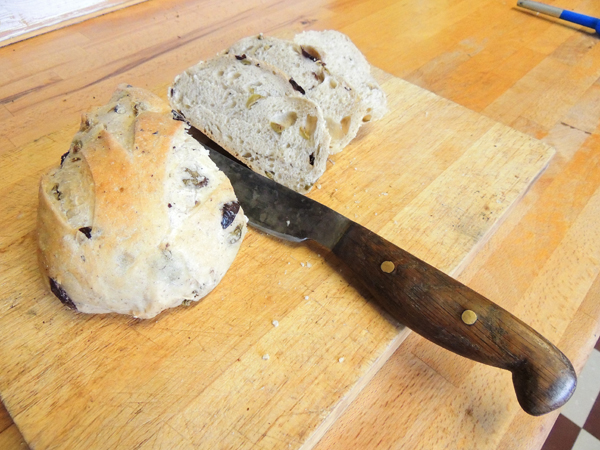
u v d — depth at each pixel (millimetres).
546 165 388
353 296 298
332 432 264
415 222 341
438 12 625
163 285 263
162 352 270
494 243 361
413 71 521
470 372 288
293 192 340
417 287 266
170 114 316
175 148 283
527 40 574
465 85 503
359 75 406
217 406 252
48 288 277
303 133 354
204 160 293
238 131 371
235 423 247
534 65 532
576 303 328
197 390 257
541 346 233
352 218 344
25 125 433
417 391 279
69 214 259
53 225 258
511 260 350
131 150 267
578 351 306
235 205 288
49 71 496
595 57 544
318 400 256
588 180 409
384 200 356
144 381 259
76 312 285
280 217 327
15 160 377
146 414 248
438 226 339
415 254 322
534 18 615
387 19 607
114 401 251
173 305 278
